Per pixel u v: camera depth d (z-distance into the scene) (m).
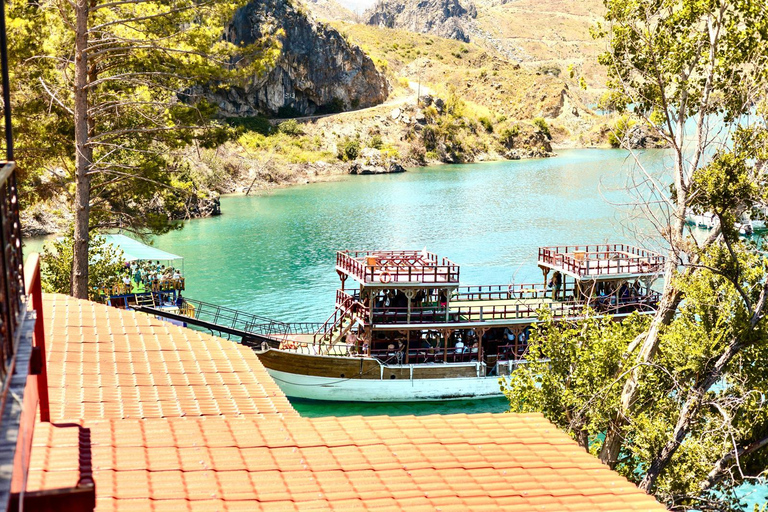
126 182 36.09
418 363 42.59
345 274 44.53
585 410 23.16
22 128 32.59
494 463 13.23
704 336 21.72
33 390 9.09
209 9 33.97
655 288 50.34
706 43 21.73
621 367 22.98
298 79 188.38
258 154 152.38
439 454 13.41
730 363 22.41
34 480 10.63
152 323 21.22
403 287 40.88
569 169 165.88
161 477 11.54
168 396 16.08
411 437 14.10
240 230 93.25
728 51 21.39
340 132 180.88
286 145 167.38
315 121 183.25
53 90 32.78
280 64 182.75
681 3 21.95
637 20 22.42
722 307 21.66
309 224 97.38
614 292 44.34
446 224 96.12
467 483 12.37
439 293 42.81
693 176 21.62
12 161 7.41
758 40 20.89
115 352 18.48
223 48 34.34
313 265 74.25
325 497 11.49
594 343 23.84
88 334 19.42
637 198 24.72
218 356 19.30
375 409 41.78
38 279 10.94
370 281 40.47
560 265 46.31
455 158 192.62
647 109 23.09
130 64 34.62
